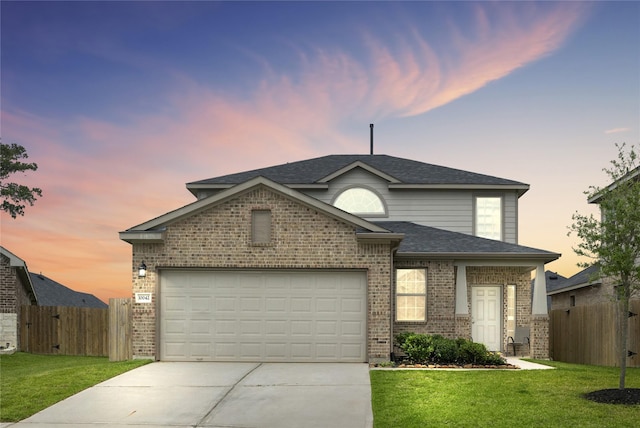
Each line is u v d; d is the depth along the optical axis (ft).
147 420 37.35
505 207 79.00
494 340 69.15
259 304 57.52
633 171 41.19
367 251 56.95
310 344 57.06
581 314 68.80
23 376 51.03
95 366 53.88
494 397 40.16
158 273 57.72
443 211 79.05
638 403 37.65
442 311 65.92
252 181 57.06
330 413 38.42
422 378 47.11
